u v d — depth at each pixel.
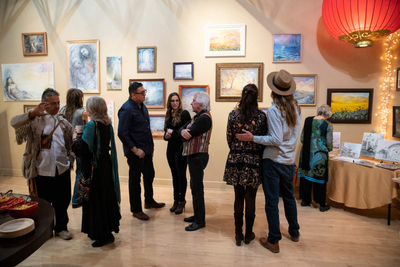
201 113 2.50
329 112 3.18
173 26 4.00
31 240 1.16
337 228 2.74
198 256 2.18
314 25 3.76
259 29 3.85
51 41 4.30
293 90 2.17
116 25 4.12
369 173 2.94
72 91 2.99
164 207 3.31
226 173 2.28
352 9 2.91
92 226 2.21
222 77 3.92
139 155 2.78
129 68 4.14
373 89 3.70
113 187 2.33
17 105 4.49
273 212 2.20
